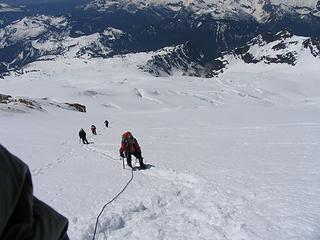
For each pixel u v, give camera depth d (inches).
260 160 753.0
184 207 439.2
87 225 358.3
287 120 2556.6
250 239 336.8
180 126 2437.3
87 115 3777.1
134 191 508.1
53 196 481.1
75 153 981.2
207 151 949.2
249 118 3142.2
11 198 58.9
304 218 380.8
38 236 64.2
